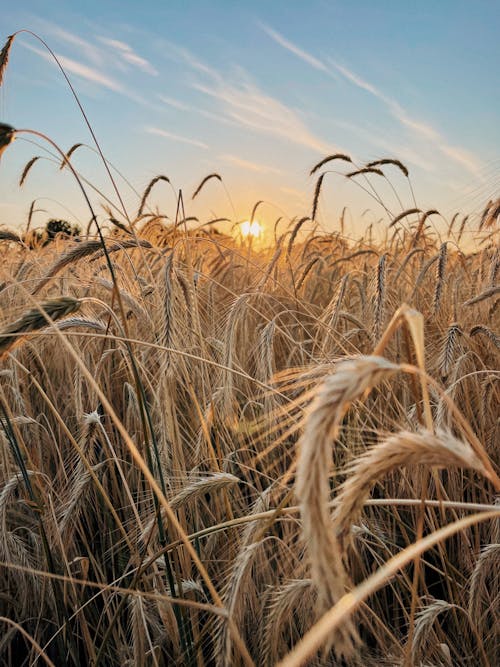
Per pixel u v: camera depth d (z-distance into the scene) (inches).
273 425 128.6
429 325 200.4
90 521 137.5
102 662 107.1
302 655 30.6
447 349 129.5
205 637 104.4
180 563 108.3
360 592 33.7
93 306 162.9
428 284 235.3
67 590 114.7
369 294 159.8
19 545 116.4
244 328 179.8
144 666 91.6
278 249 185.5
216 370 151.3
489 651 100.0
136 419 141.7
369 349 153.9
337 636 37.5
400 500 70.9
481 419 138.9
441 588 125.7
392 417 146.4
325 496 34.1
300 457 34.4
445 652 90.4
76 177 98.3
